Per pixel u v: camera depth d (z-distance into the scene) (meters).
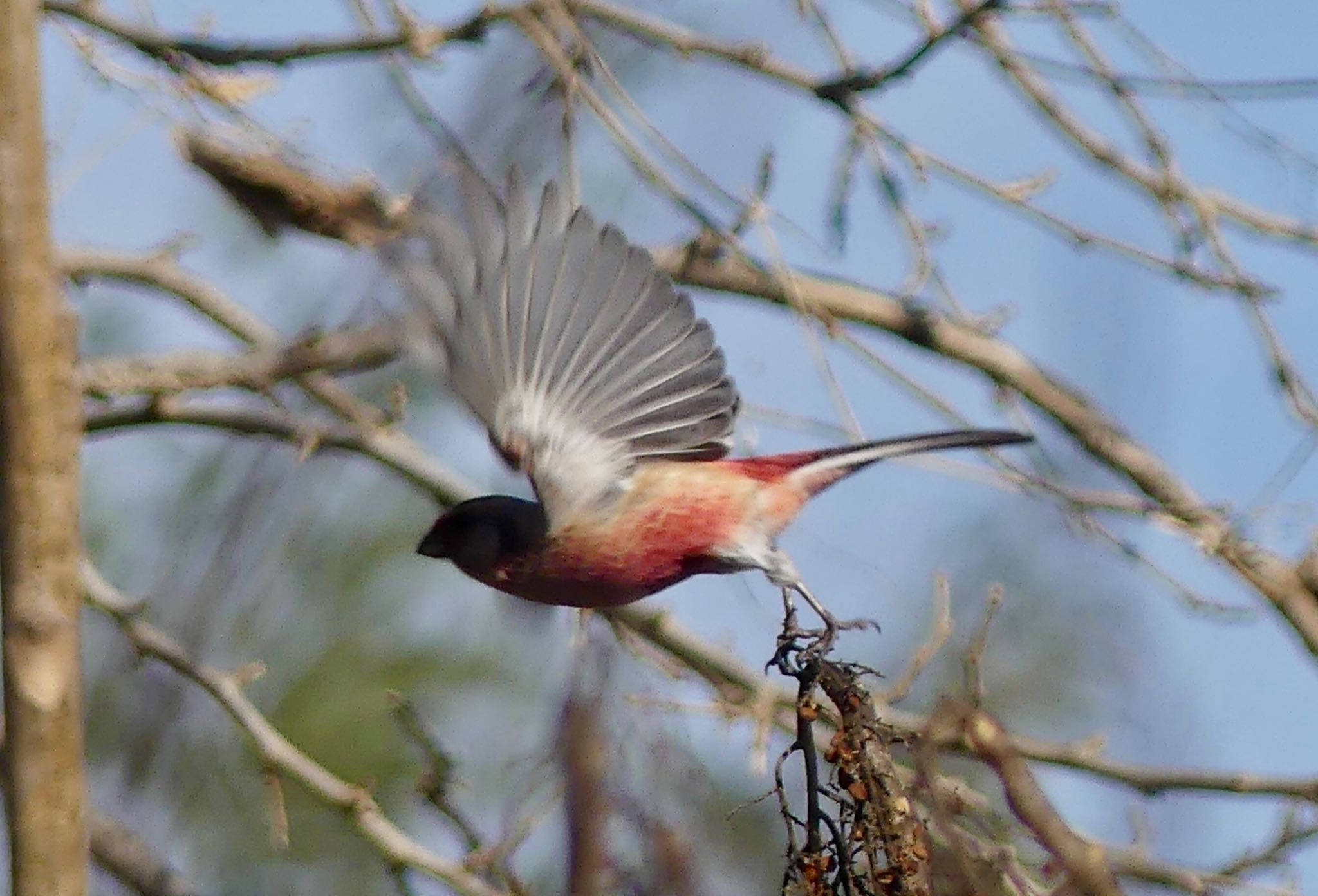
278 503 4.31
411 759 10.15
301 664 10.06
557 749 4.44
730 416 8.40
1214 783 9.73
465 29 9.98
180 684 5.04
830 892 5.81
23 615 5.82
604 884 4.34
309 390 10.62
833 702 6.20
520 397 7.63
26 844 5.79
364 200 7.55
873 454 8.83
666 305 7.97
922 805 5.71
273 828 9.60
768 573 8.29
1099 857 4.83
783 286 11.68
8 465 5.80
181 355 10.30
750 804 5.12
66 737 5.84
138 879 8.39
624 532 8.09
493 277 7.23
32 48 5.88
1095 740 9.35
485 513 8.31
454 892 9.78
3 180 5.82
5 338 5.81
